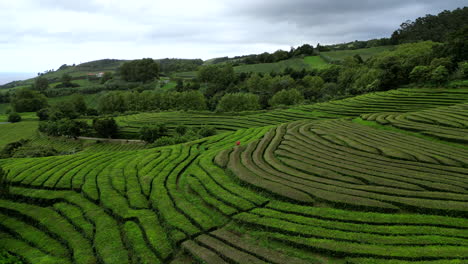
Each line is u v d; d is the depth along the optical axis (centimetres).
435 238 1870
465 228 1988
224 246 2008
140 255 2045
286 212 2392
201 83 19188
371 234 1969
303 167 3225
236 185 2970
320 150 3781
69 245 2361
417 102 6756
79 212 2816
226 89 17088
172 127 8988
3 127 11638
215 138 5297
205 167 3559
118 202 2823
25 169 3997
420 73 8500
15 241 2586
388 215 2195
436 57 9625
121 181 3319
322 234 2003
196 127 8388
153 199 2812
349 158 3434
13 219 2923
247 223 2253
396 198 2392
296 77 17200
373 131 4603
